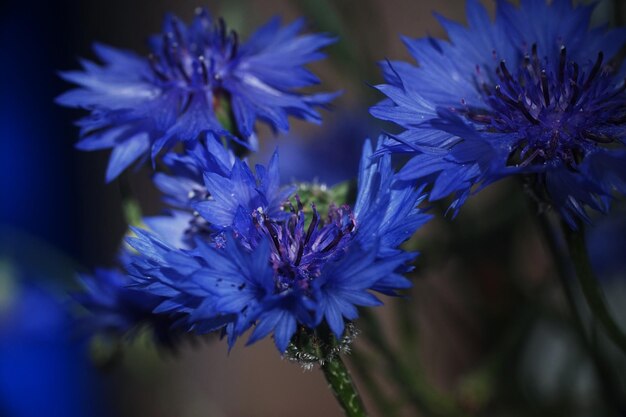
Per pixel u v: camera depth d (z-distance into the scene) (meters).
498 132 0.25
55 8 0.44
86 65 0.26
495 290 0.31
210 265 0.22
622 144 0.25
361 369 0.28
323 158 0.33
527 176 0.24
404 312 0.29
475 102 0.25
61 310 0.32
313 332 0.23
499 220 0.30
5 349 0.35
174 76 0.26
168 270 0.22
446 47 0.25
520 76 0.25
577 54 0.26
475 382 0.29
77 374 0.41
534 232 0.34
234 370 0.45
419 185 0.23
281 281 0.23
